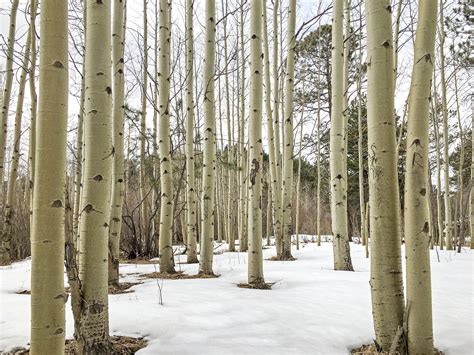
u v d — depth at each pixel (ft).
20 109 35.42
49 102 6.30
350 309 12.95
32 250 6.17
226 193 60.54
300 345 9.81
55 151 6.29
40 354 5.98
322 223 91.09
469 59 45.21
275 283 18.78
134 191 52.80
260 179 18.11
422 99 9.04
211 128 22.08
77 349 8.99
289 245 30.99
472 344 10.01
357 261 28.48
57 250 6.21
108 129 9.37
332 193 24.14
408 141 9.21
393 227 9.37
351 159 70.03
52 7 6.36
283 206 31.22
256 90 18.08
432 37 9.05
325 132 60.13
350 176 71.92
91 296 8.93
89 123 9.21
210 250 21.76
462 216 44.06
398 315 9.28
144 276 22.03
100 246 9.07
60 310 6.20
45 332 6.02
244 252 41.16
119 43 19.67
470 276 20.18
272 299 14.16
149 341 10.16
